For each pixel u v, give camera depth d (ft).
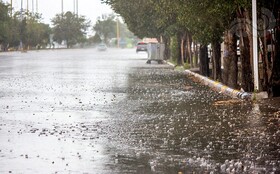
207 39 143.64
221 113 94.99
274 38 116.78
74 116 92.99
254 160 57.72
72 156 60.49
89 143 68.08
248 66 127.13
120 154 61.46
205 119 88.28
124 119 89.10
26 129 79.15
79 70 237.66
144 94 130.82
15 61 339.57
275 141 68.08
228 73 143.02
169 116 92.22
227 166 55.06
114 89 144.56
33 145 66.85
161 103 111.75
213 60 165.58
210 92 135.54
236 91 123.75
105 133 75.56
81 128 79.92
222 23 131.44
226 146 65.51
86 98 122.11
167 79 182.19
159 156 60.23
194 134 74.28
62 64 298.56
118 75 202.90
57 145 66.80
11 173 52.80
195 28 139.95
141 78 186.80
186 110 100.01
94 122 85.87
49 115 94.38
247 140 69.15
